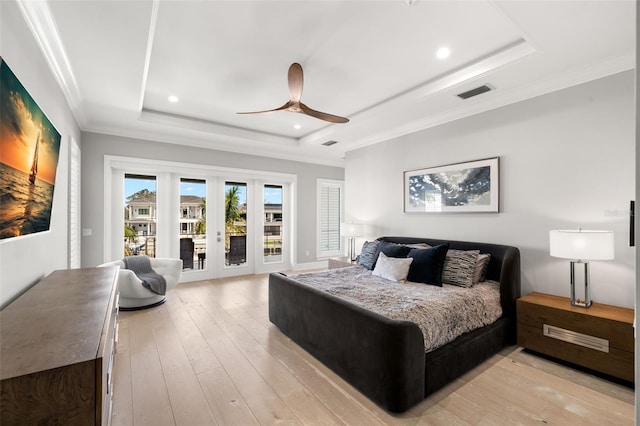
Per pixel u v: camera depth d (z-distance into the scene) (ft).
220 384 7.16
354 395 6.80
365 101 12.44
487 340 8.36
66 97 9.71
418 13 7.07
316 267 22.07
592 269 8.82
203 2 6.70
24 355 3.05
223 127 15.64
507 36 7.98
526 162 10.25
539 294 9.57
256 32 7.82
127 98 10.80
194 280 17.35
